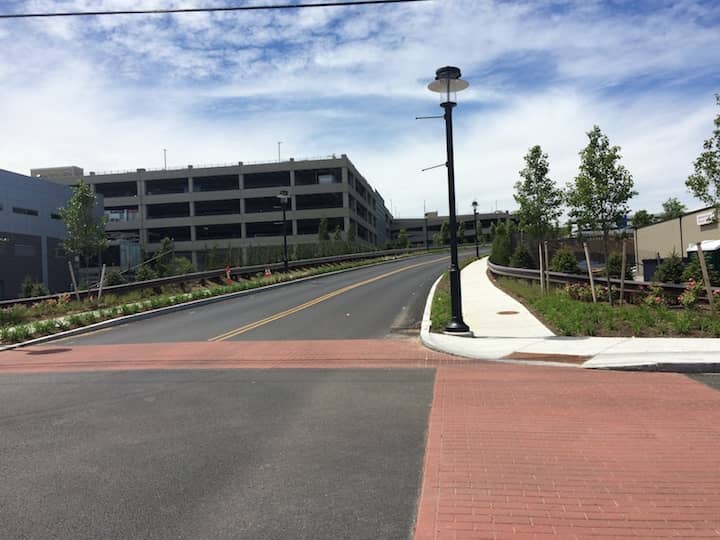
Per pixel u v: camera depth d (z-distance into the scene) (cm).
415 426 629
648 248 3819
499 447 548
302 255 4975
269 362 1053
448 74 1226
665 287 1573
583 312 1359
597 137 1622
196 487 477
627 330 1171
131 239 8831
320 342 1262
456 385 819
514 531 381
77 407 762
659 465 489
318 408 719
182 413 714
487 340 1166
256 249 6084
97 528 407
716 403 680
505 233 3341
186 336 1434
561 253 2383
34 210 5478
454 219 1255
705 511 401
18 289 5194
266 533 393
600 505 416
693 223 3142
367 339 1286
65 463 543
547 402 707
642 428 592
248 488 472
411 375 902
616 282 1800
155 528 405
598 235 2695
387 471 500
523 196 2956
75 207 4519
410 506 429
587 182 1616
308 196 8569
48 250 5634
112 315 1828
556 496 434
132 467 528
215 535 393
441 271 3659
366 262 4884
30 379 977
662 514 398
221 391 830
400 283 2830
